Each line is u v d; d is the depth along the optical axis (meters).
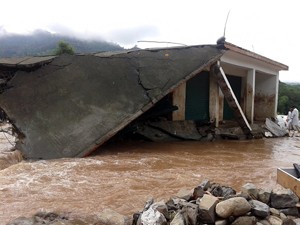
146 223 3.75
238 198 4.09
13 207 4.70
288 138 13.98
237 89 16.28
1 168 7.10
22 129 8.54
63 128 8.63
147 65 10.81
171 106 12.15
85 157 8.15
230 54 13.38
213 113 12.80
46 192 5.38
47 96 9.43
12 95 9.45
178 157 8.52
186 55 11.50
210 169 7.29
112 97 9.67
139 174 6.65
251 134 12.82
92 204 4.88
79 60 10.48
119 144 10.28
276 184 5.87
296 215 4.34
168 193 5.44
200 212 4.02
